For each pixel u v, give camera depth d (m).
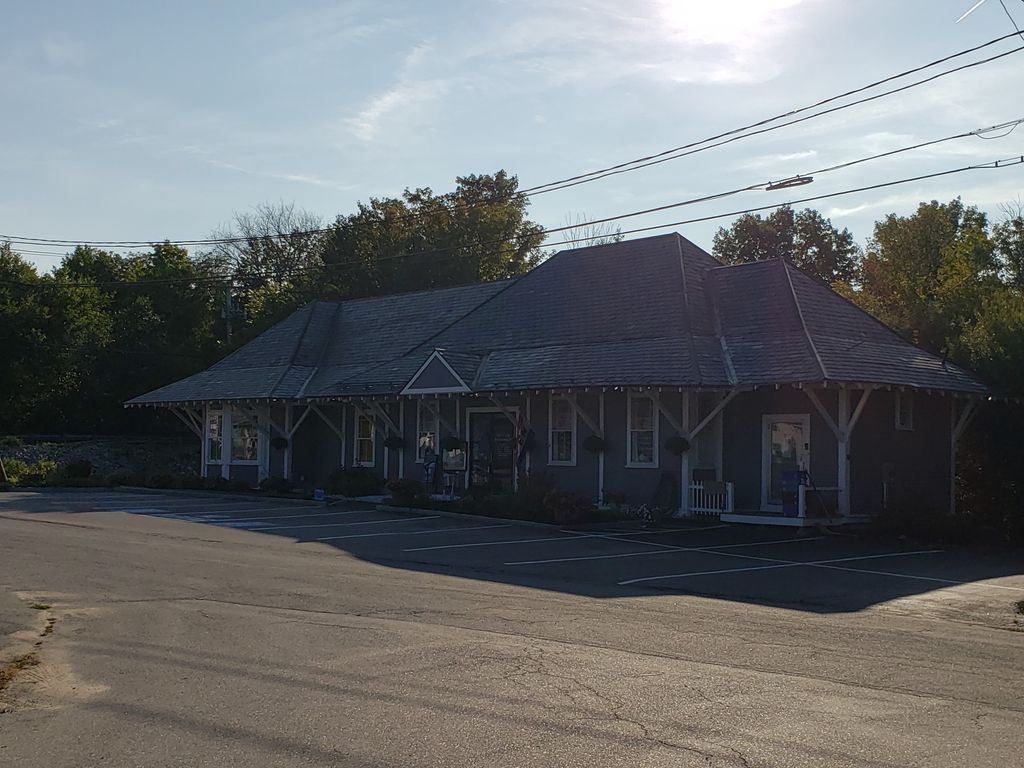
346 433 33.12
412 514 25.14
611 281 27.64
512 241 56.75
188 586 13.50
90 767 6.08
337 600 12.40
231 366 36.75
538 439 26.77
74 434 49.81
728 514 22.28
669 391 23.27
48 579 14.02
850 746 6.38
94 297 52.03
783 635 10.40
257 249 67.50
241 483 32.81
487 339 28.70
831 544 19.59
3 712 7.35
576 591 13.43
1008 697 7.79
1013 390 24.50
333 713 7.18
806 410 22.81
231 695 7.75
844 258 65.06
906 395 24.00
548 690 7.80
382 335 34.38
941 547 19.56
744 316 24.75
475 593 13.09
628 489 24.52
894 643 10.07
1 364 46.22
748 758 6.11
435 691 7.78
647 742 6.43
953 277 37.62
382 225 56.19
